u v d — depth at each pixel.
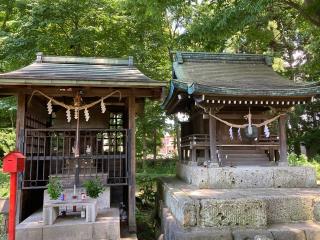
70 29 14.07
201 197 6.40
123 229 7.15
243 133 9.96
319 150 22.48
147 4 10.75
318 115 24.72
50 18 12.98
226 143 9.80
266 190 7.71
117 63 8.70
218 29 10.14
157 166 22.31
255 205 5.94
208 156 9.48
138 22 13.87
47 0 12.85
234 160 9.50
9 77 6.26
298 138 23.03
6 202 7.56
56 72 7.29
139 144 22.41
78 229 5.84
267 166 8.99
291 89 8.64
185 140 10.76
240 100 8.76
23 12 13.93
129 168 7.21
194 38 11.25
